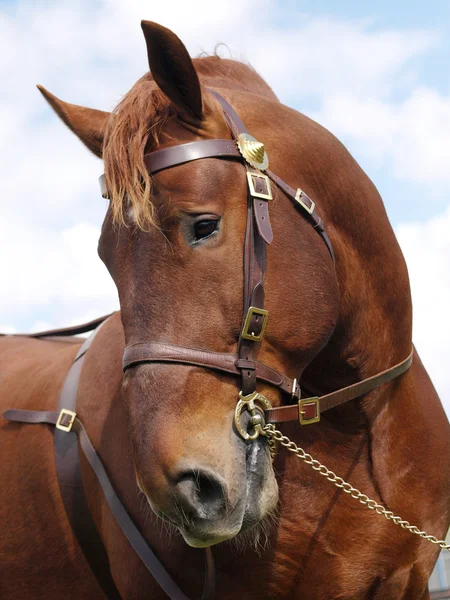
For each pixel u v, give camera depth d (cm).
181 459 171
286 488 212
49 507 248
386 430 226
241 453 179
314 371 226
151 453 172
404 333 238
